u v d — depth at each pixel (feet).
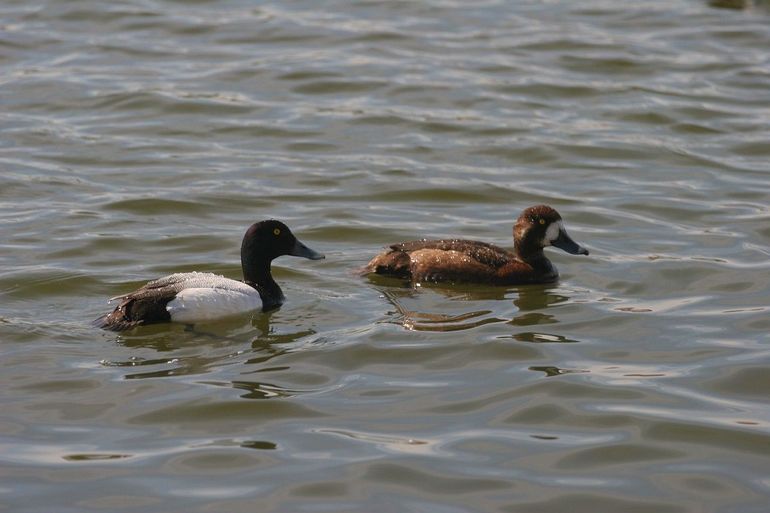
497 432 38.86
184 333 45.68
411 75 86.58
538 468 36.58
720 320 48.60
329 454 37.19
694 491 35.42
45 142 72.90
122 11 99.55
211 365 43.32
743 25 98.89
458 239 54.95
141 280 51.52
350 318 48.16
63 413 39.45
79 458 36.63
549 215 53.26
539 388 42.09
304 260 55.36
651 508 34.42
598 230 60.90
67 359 43.21
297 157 71.67
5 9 99.45
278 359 44.04
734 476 36.27
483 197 65.72
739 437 38.58
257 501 34.40
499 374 43.29
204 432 38.52
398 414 40.04
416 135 75.66
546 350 45.44
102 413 39.55
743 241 58.80
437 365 43.98
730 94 83.41
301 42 93.56
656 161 71.92
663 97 82.69
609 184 68.03
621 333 47.26
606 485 35.65
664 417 39.93
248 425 39.01
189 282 47.16
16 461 36.32
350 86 84.23
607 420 39.78
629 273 54.49
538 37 95.50
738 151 73.51
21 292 49.57
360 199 65.05
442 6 103.81
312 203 64.13
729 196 65.98
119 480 35.42
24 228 58.75
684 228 61.05
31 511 33.60
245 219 61.36
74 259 54.29
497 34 96.27
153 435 38.22
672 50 92.89
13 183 65.77
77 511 33.65
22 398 40.32
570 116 79.46
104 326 45.68
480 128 77.00
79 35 94.12
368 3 104.27
